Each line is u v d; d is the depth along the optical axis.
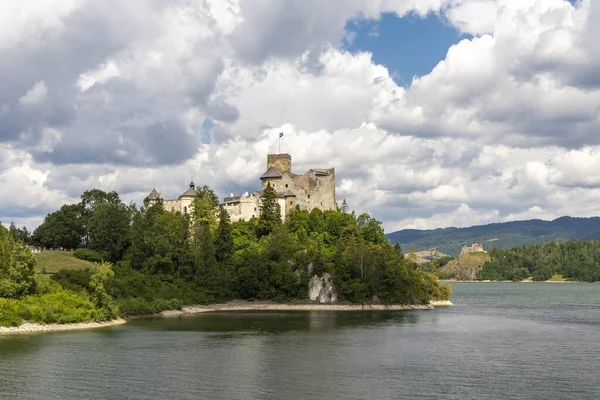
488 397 64.94
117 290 148.50
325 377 74.06
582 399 64.31
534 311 178.25
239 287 182.88
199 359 85.19
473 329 123.69
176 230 185.12
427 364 82.44
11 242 127.62
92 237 199.62
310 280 185.50
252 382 71.12
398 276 190.25
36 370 76.50
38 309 114.94
